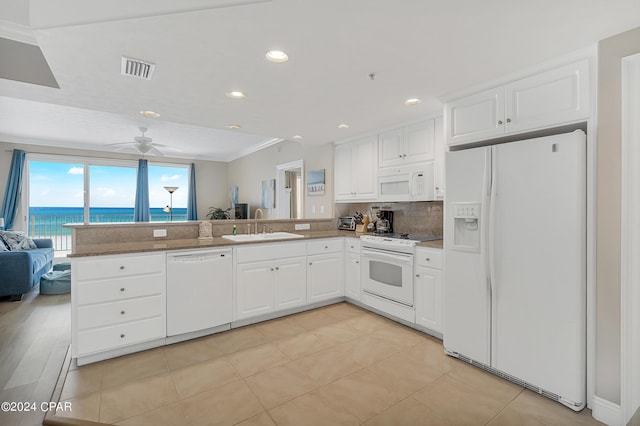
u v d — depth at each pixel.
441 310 2.75
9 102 4.26
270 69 2.12
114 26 1.60
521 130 2.13
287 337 2.89
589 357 1.82
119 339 2.46
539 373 1.98
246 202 7.66
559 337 1.89
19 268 3.88
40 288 4.19
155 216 8.10
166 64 2.04
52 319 3.31
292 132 3.91
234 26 1.61
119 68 2.10
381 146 3.75
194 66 2.07
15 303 3.83
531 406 1.89
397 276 3.17
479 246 2.28
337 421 1.77
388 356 2.52
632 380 1.66
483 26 1.62
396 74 2.21
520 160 2.05
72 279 2.29
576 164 1.82
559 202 1.88
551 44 1.80
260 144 6.77
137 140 5.32
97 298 2.37
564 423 1.74
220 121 3.41
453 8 1.47
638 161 1.64
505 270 2.13
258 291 3.19
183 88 2.46
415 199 3.31
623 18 1.55
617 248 1.73
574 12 1.50
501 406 1.89
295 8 1.46
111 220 7.42
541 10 1.49
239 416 1.80
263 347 2.68
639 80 1.62
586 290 1.84
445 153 2.53
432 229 3.61
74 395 1.99
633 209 1.65
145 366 2.35
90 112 4.64
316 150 4.89
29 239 5.23
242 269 3.08
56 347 2.66
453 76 2.23
